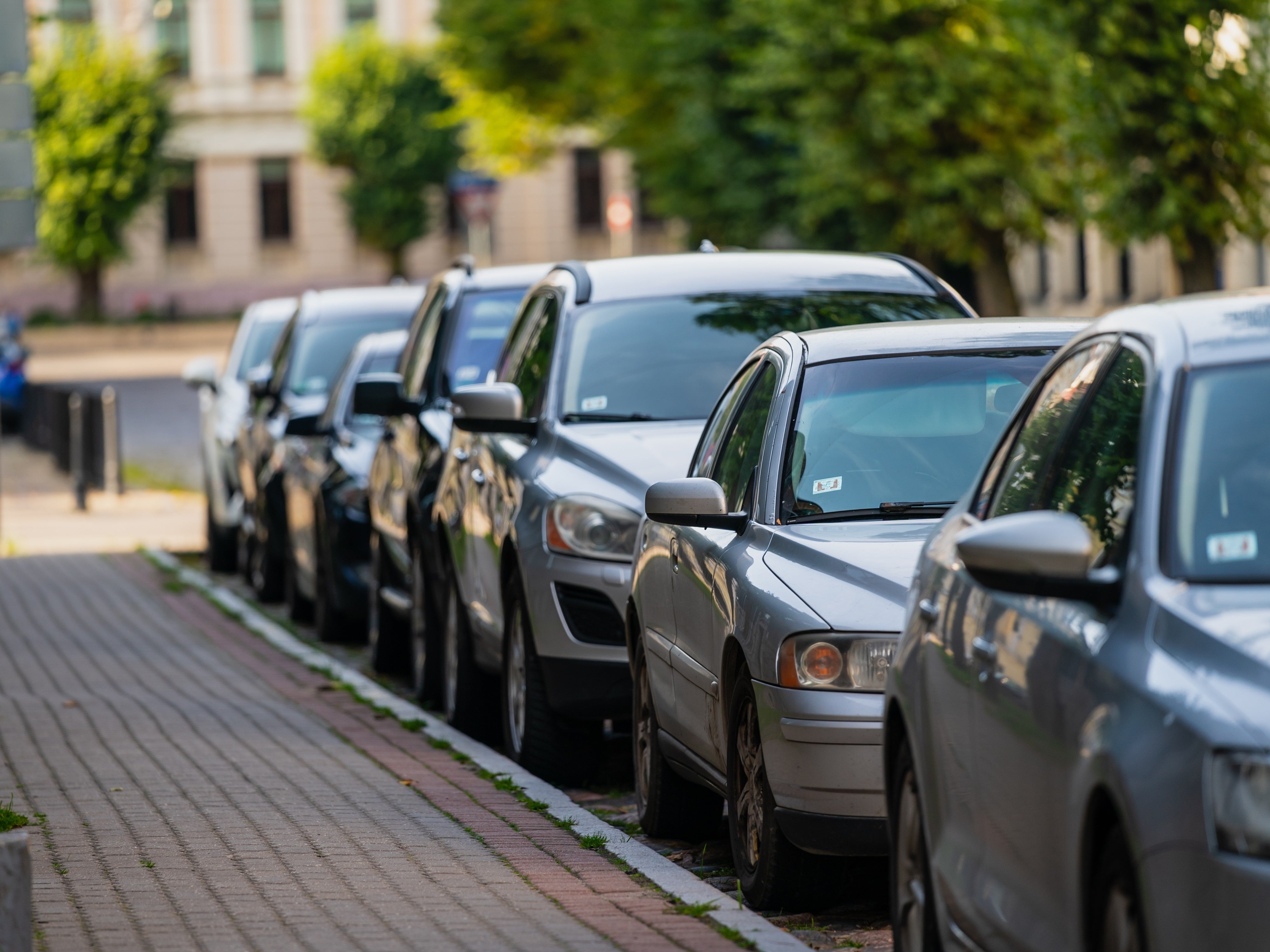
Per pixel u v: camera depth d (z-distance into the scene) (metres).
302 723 28.98
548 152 145.12
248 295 199.75
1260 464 11.17
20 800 22.67
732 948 15.81
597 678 23.55
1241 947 9.30
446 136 186.38
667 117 108.75
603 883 18.39
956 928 12.83
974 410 19.41
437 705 31.48
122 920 16.86
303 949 15.87
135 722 28.95
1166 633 10.45
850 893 18.62
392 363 40.28
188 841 20.27
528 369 27.75
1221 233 55.00
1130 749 10.02
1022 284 123.19
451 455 30.16
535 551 24.11
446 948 15.86
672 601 20.39
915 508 18.44
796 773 16.44
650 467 24.00
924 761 13.60
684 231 108.25
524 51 130.25
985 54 64.44
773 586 17.28
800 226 92.12
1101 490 12.11
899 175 68.81
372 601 36.22
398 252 191.62
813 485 18.80
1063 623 11.44
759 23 82.62
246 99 199.75
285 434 40.22
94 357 160.62
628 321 26.78
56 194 171.38
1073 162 61.97
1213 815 9.49
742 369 21.88
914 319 25.95
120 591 47.88
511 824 21.31
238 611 43.81
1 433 106.31
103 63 173.88
